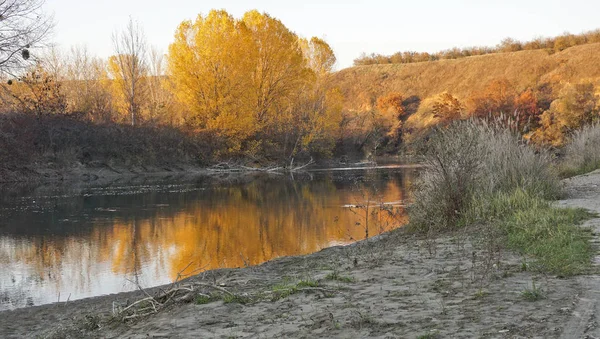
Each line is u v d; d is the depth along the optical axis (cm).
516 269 684
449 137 1245
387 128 7244
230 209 2128
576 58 8550
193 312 631
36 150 3678
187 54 4662
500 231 985
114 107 5056
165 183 3381
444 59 11256
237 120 4712
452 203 1184
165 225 1770
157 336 556
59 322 776
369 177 3572
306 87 5384
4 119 3394
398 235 1198
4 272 1188
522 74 8919
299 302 627
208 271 1029
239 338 511
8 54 2284
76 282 1098
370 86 10681
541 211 1078
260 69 5084
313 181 3378
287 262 1068
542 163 1507
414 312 532
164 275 1141
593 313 477
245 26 4816
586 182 1789
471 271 698
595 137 2488
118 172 4003
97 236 1595
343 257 1002
